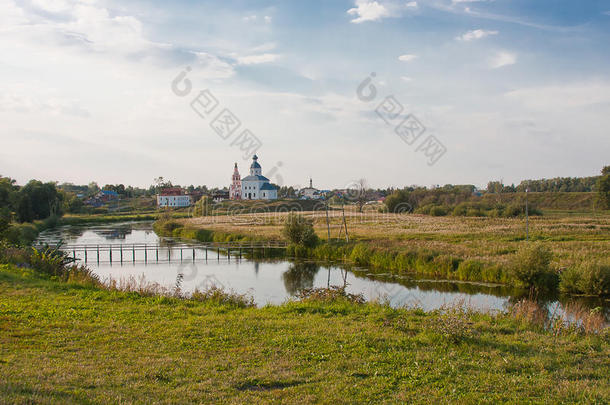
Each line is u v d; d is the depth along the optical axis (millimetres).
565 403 6895
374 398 7016
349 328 11430
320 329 11266
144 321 11781
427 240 43875
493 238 43656
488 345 10055
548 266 26781
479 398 7035
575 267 25781
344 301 15695
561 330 12039
